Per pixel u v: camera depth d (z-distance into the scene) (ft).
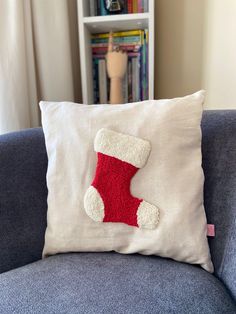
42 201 2.66
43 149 2.73
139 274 2.02
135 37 3.90
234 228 2.10
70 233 2.37
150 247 2.23
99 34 4.07
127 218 2.27
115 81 3.82
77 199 2.38
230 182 2.23
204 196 2.40
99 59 4.11
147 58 3.89
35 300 1.81
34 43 3.58
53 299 1.81
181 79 4.25
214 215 2.29
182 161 2.25
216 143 2.38
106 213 2.31
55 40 3.64
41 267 2.18
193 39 4.10
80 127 2.45
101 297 1.80
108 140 2.32
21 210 2.53
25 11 3.34
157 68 4.29
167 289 1.86
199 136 2.30
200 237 2.16
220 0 3.45
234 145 2.29
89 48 3.98
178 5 4.04
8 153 2.53
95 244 2.36
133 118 2.37
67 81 3.83
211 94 3.83
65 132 2.49
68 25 3.82
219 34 3.51
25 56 3.38
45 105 2.69
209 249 2.23
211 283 1.98
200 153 2.30
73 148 2.43
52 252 2.45
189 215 2.16
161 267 2.13
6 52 3.19
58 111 2.61
